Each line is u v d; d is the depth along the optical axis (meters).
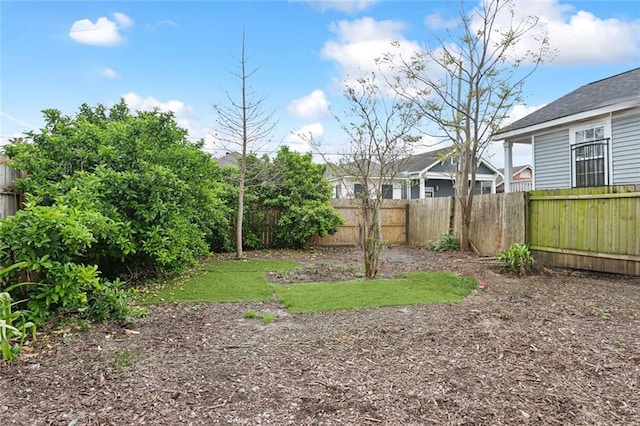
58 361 2.88
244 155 9.44
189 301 4.79
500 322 3.90
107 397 2.36
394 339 3.40
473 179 9.64
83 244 3.93
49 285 3.59
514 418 2.14
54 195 4.60
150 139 6.23
